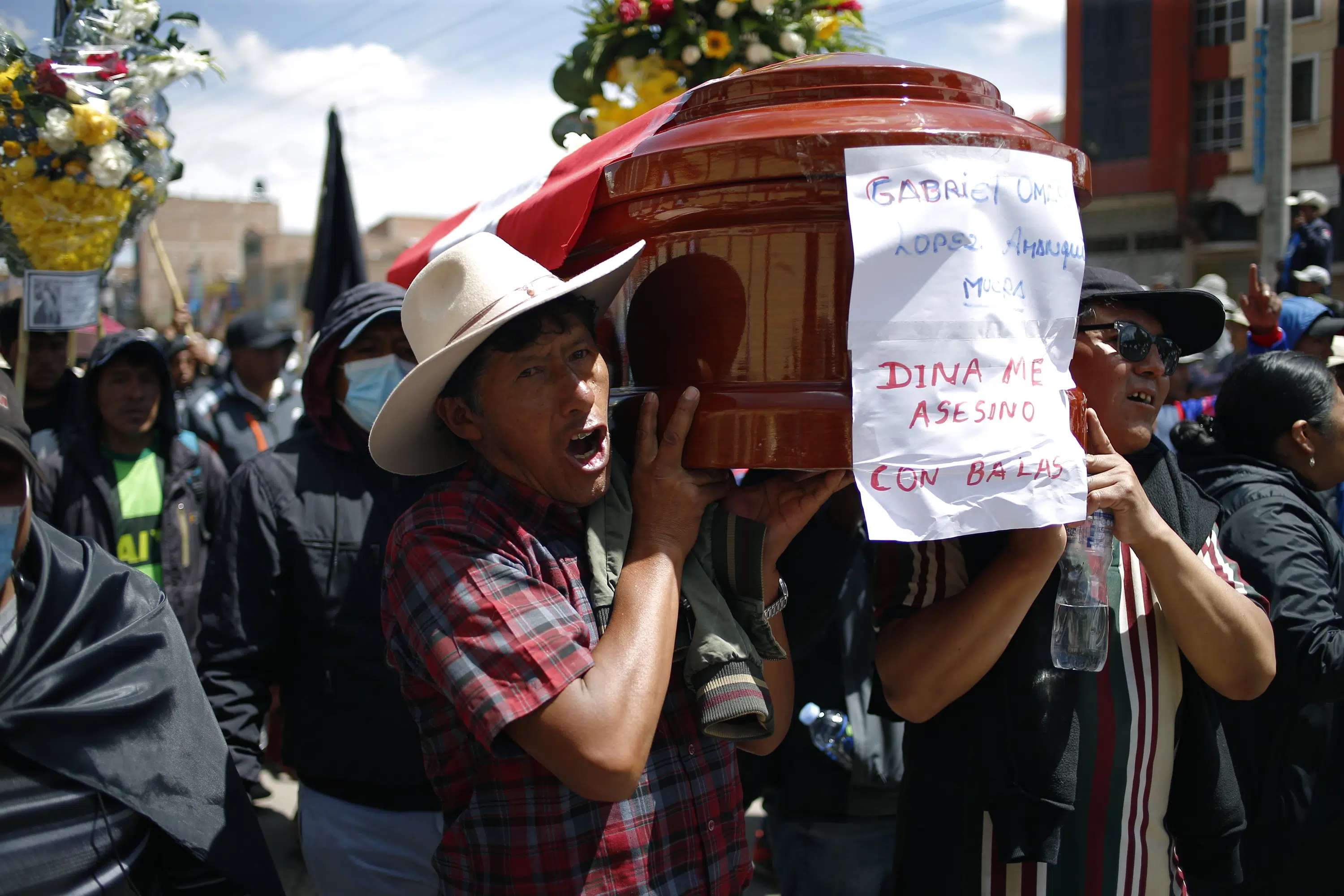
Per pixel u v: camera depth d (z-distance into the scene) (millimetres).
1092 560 1759
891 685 1847
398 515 2510
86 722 1477
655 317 1450
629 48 2986
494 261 1450
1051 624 1790
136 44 3674
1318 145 16734
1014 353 1314
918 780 1931
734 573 1502
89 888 1447
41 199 3508
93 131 3475
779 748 2754
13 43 3537
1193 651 1773
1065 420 1368
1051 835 1726
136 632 1585
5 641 1458
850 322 1271
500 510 1468
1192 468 2592
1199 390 6184
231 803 1612
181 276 45125
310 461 2555
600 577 1448
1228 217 18094
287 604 2496
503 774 1447
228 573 2477
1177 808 1896
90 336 5348
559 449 1421
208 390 6375
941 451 1281
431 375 1408
